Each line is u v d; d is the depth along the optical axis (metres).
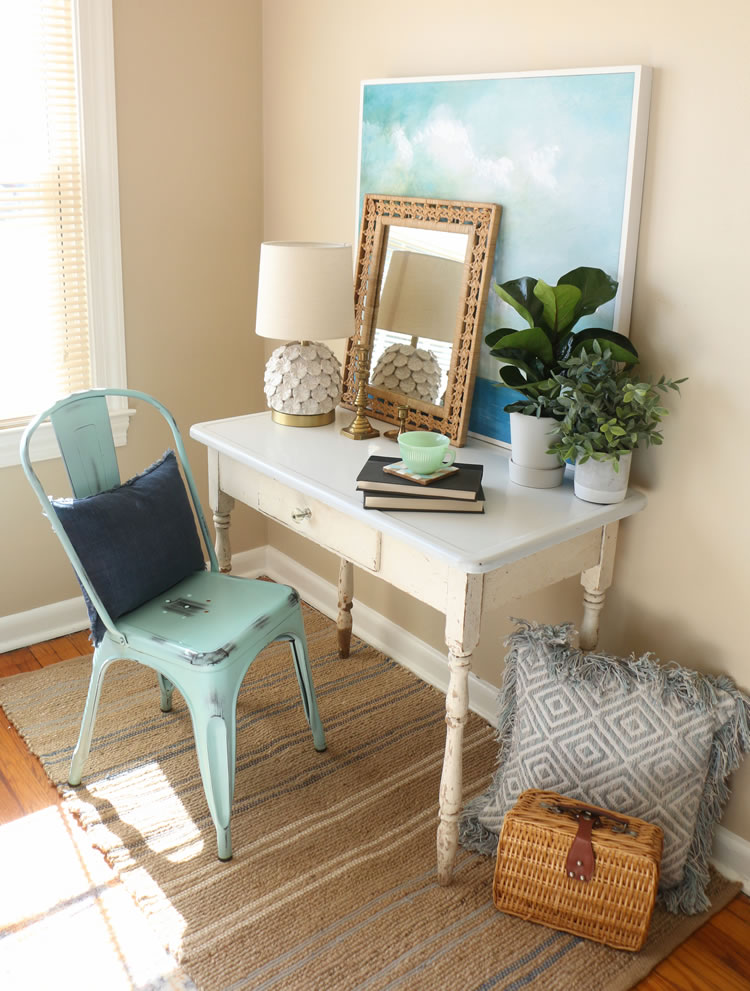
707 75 1.66
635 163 1.77
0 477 2.62
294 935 1.78
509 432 2.14
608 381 1.77
